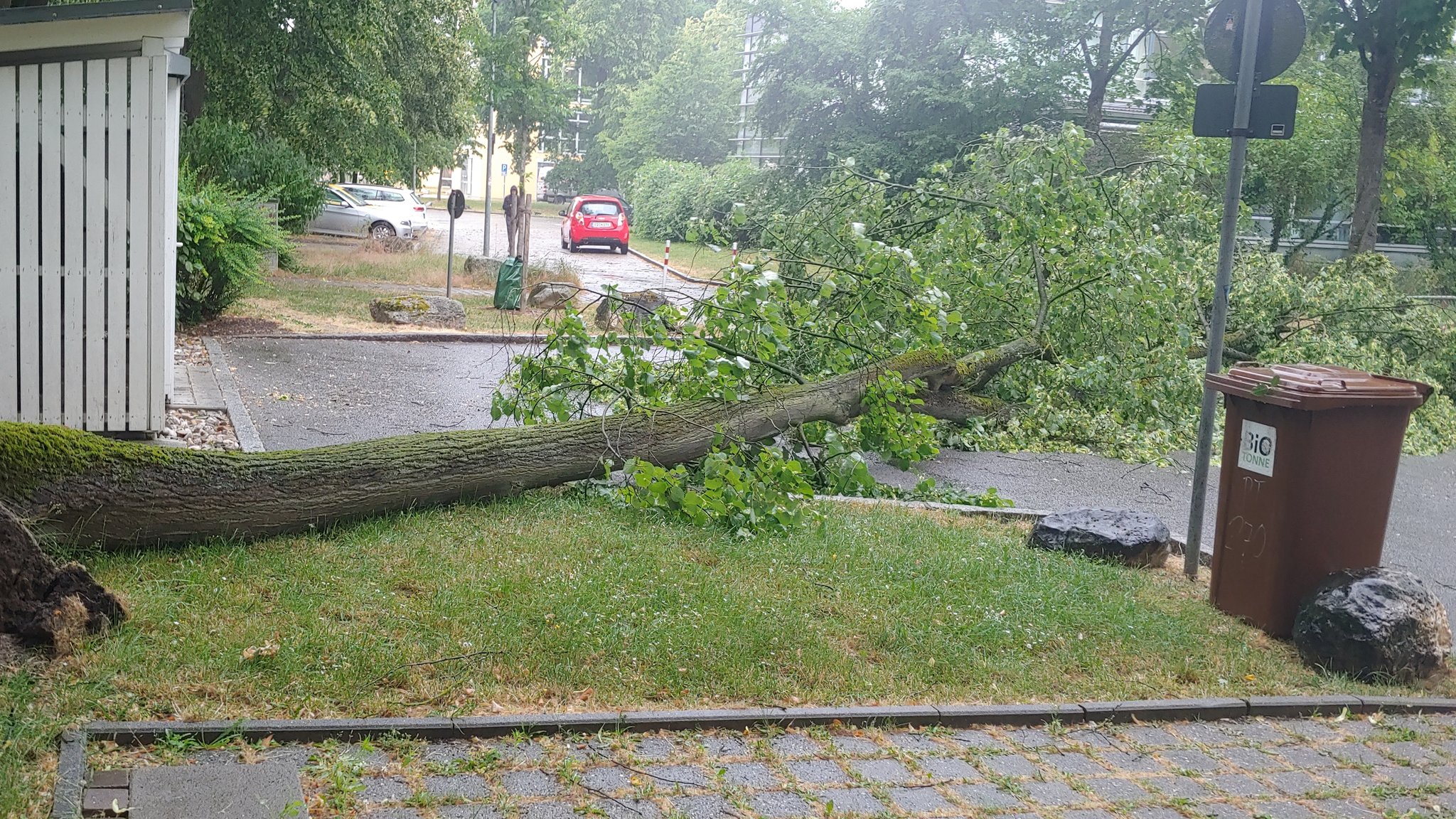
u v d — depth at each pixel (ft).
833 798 11.62
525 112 105.70
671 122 191.11
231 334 47.65
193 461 17.34
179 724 11.59
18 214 24.62
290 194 75.31
